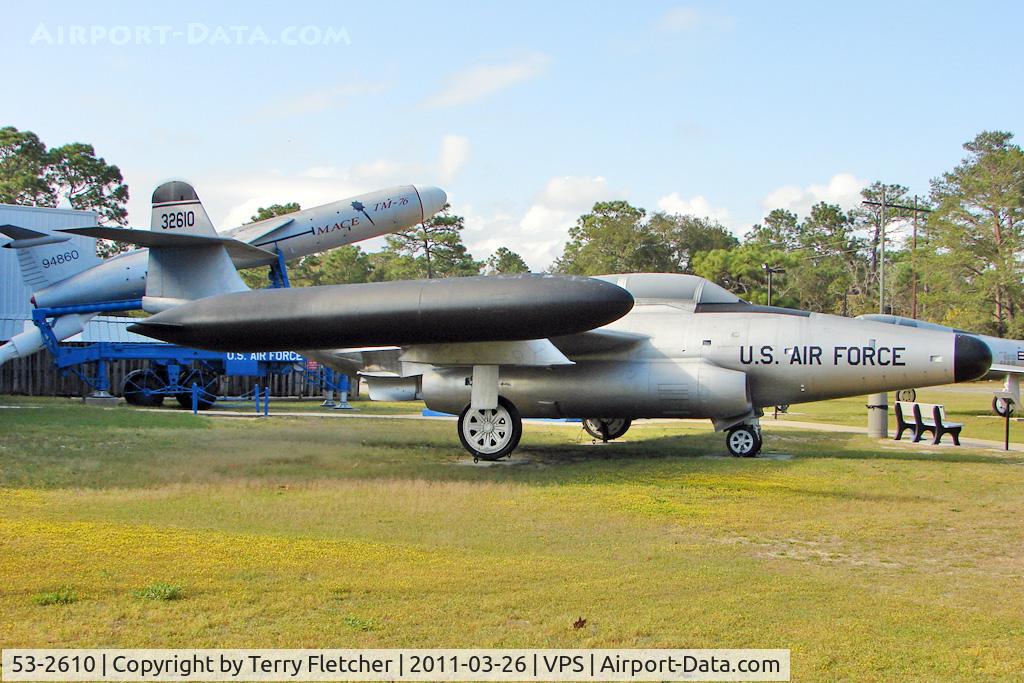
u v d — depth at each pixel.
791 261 66.81
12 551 6.73
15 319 32.09
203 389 26.72
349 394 34.34
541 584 6.32
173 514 8.66
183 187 19.17
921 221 80.56
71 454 13.27
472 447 13.61
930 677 4.79
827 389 13.97
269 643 5.05
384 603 5.78
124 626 5.24
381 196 23.45
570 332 11.45
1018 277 55.78
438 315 11.49
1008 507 9.81
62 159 67.12
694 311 14.69
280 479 11.33
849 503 9.98
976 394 40.06
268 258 21.52
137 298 25.05
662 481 11.50
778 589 6.36
